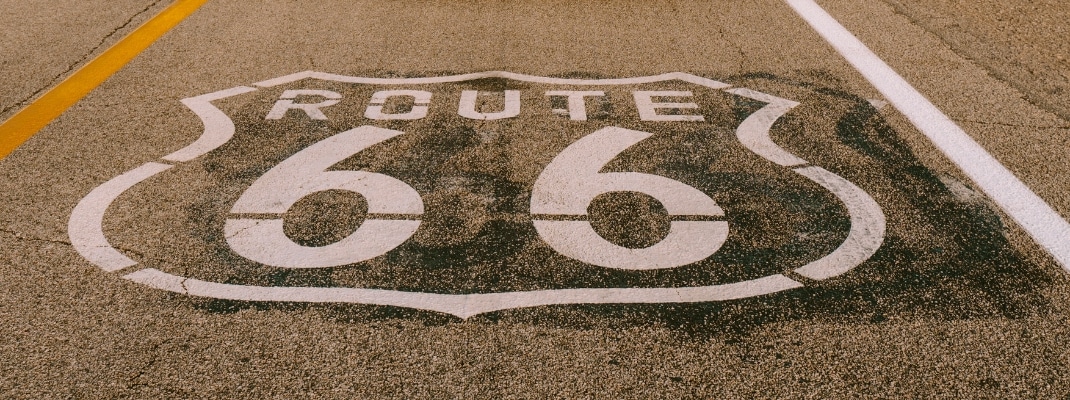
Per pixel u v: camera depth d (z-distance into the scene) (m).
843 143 3.29
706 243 2.61
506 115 3.53
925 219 2.74
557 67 4.07
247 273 2.43
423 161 3.12
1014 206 2.83
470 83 3.87
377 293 2.36
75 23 4.73
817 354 2.13
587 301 2.33
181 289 2.35
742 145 3.27
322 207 2.79
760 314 2.28
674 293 2.37
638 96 3.74
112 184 2.92
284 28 4.62
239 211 2.76
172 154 3.15
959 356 2.12
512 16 4.83
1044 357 2.12
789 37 4.50
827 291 2.38
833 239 2.63
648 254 2.55
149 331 2.19
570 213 2.78
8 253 2.50
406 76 3.95
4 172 2.99
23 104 3.61
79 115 3.49
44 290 2.34
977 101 3.69
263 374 2.05
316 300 2.32
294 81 3.87
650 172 3.06
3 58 4.17
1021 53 4.27
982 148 3.24
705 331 2.22
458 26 4.66
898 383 2.04
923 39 4.47
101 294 2.32
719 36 4.51
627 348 2.15
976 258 2.53
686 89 3.81
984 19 4.80
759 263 2.51
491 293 2.37
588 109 3.60
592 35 4.52
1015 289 2.38
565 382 2.04
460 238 2.63
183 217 2.71
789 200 2.87
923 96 3.74
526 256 2.54
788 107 3.62
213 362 2.08
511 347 2.15
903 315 2.27
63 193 2.85
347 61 4.13
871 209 2.81
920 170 3.08
